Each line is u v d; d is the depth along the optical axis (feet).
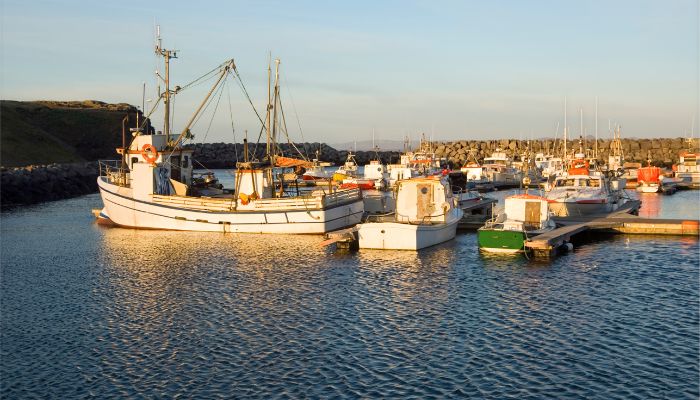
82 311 92.12
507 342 77.77
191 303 95.66
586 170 190.08
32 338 80.84
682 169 353.51
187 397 63.93
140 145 171.83
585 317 87.04
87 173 348.38
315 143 614.34
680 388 64.54
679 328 81.97
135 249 138.51
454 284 105.50
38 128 483.10
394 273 113.39
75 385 67.00
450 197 154.61
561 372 68.69
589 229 152.97
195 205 160.35
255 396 63.98
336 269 116.57
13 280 111.24
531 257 126.41
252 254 131.03
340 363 71.87
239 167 158.81
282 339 79.71
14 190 261.85
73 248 141.69
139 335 81.66
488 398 62.85
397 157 572.92
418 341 78.48
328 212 153.58
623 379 66.80
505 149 550.36
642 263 120.26
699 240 144.05
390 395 63.67
